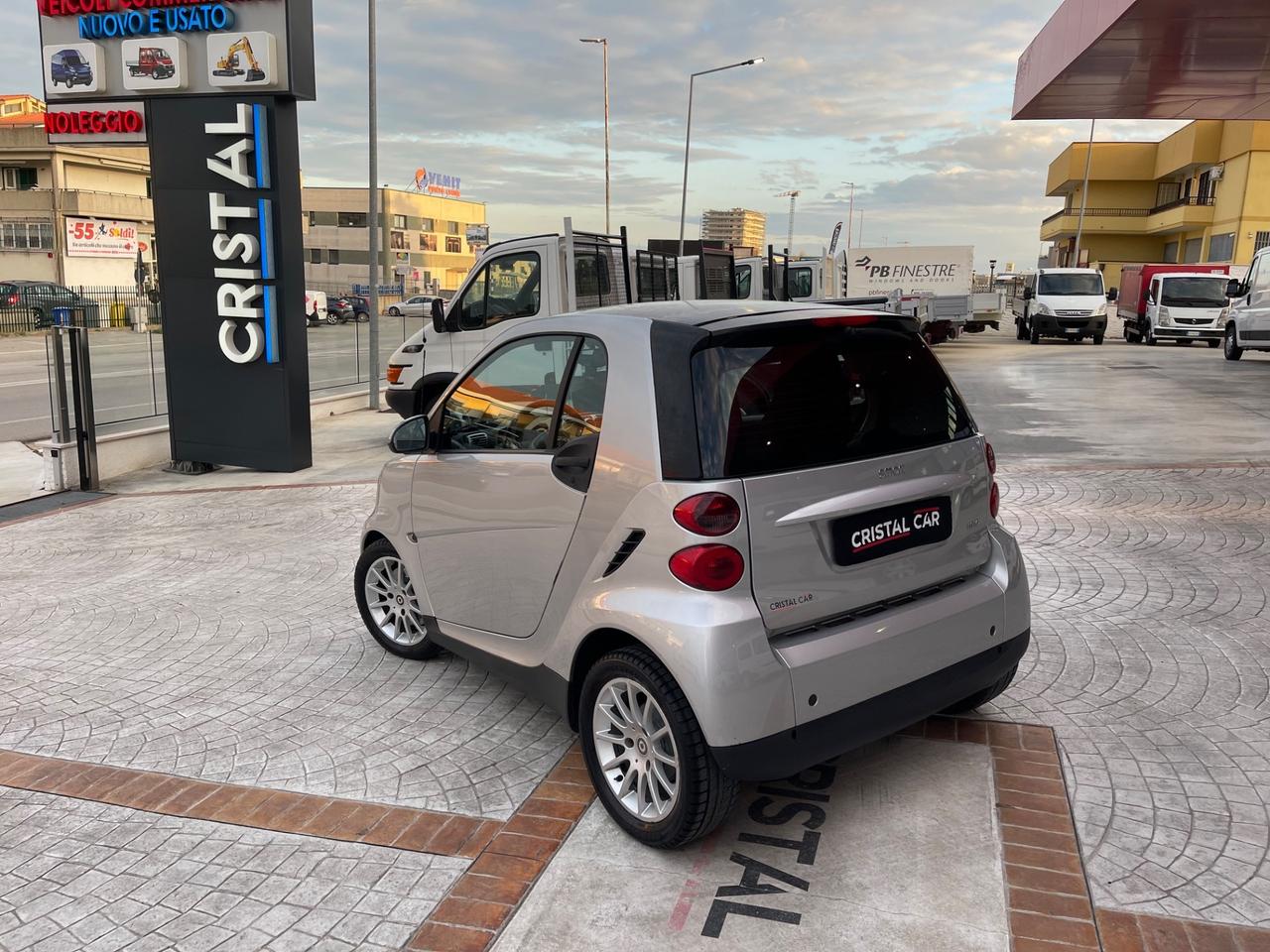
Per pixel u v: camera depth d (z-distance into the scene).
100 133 11.05
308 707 4.36
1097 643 4.77
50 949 2.72
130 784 3.67
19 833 3.35
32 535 8.06
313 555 7.09
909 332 3.49
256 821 3.37
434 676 4.71
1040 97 20.20
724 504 2.81
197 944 2.73
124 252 50.28
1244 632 4.87
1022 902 2.78
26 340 24.42
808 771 3.57
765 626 2.86
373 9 15.48
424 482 4.18
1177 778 3.45
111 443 10.88
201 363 10.76
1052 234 71.38
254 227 10.31
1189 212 54.09
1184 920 2.68
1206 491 7.90
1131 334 32.19
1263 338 20.19
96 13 10.42
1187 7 13.57
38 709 4.43
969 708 3.99
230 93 10.16
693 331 3.02
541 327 3.64
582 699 3.27
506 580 3.71
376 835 3.25
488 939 2.70
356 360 18.36
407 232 100.94
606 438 3.16
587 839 3.19
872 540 3.10
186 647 5.23
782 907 2.79
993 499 3.59
